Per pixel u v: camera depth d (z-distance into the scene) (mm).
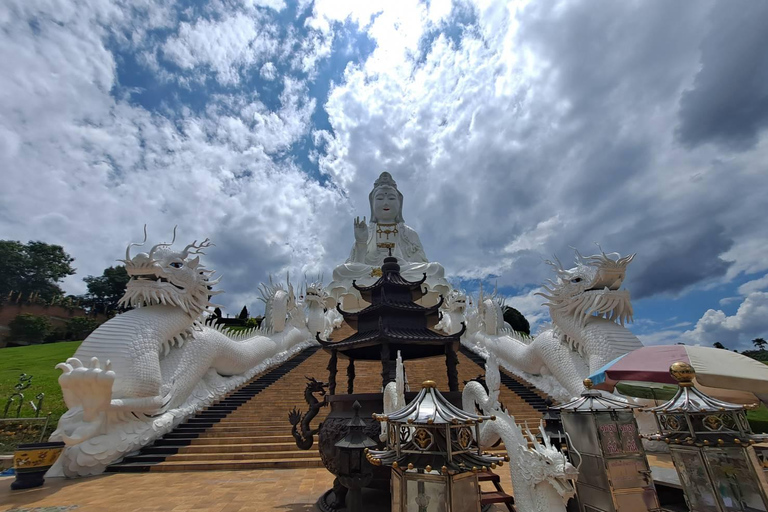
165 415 14344
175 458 12672
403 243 46781
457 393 7715
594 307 15195
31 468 10406
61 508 8570
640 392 11539
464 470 4641
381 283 9109
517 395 18422
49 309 57344
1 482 11539
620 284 15789
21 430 17531
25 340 49656
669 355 7199
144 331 14117
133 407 12883
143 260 15125
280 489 9703
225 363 18750
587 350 15203
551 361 17000
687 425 5469
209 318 19688
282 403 17422
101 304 63312
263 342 22891
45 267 60438
